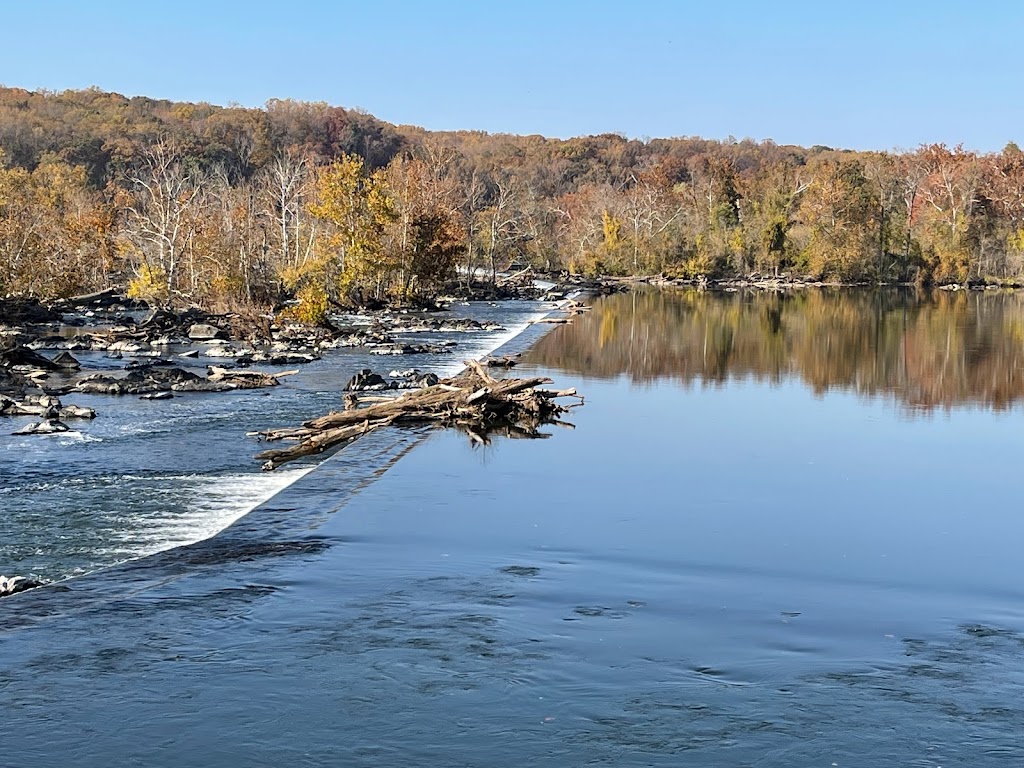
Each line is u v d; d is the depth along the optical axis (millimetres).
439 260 93875
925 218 155750
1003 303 105562
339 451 25875
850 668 12016
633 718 10688
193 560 16453
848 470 23922
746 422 31078
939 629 13391
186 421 30391
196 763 9812
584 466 24062
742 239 150750
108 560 17453
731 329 68688
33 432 27969
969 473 23734
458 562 16281
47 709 10898
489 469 23625
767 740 10227
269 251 93250
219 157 197750
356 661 12156
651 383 41031
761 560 16562
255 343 54000
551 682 11578
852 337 63375
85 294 84062
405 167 102625
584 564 16250
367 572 15750
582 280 145625
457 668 11945
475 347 55031
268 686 11461
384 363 46750
